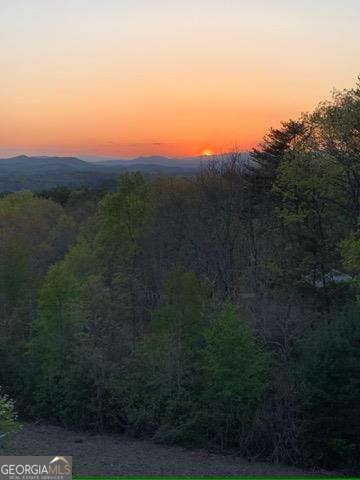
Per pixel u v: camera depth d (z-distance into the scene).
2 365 43.66
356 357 29.38
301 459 30.34
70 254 48.69
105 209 49.53
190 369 35.53
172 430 34.09
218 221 55.09
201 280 43.69
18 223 69.00
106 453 31.97
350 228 49.84
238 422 33.19
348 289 45.47
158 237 53.53
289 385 31.83
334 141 47.25
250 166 64.75
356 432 28.70
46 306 40.25
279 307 36.72
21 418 40.69
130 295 42.38
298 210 51.75
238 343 32.28
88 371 37.81
